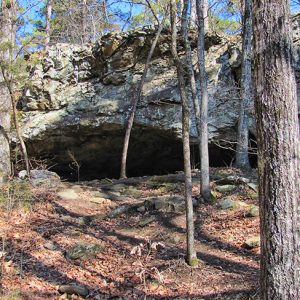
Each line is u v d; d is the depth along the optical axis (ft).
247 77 40.34
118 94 46.50
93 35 70.69
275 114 13.47
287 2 13.89
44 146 47.24
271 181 13.43
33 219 28.02
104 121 45.44
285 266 13.15
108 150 48.52
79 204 32.40
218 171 39.96
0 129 35.65
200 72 30.37
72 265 21.70
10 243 23.36
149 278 20.45
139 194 35.53
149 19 54.29
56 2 63.77
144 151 48.60
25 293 18.13
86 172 52.80
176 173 43.32
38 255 22.27
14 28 41.04
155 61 46.68
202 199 30.40
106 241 25.27
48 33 56.49
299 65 41.55
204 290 19.06
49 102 47.52
